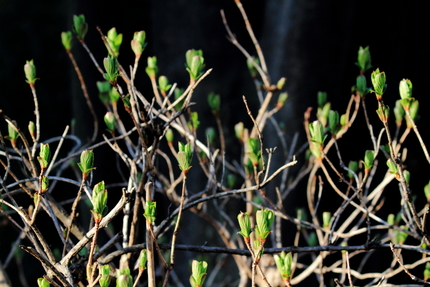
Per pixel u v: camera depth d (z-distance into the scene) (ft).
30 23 19.65
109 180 10.78
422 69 15.81
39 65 19.30
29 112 18.83
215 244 11.34
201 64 6.07
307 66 10.21
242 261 6.88
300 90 10.28
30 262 15.84
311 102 10.33
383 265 10.95
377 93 5.91
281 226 9.98
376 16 9.82
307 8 10.06
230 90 11.50
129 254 6.24
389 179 6.42
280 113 10.43
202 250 6.13
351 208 9.64
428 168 13.94
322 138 6.11
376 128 9.31
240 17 11.53
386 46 9.85
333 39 10.16
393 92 9.63
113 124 6.24
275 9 10.87
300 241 10.03
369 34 9.91
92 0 10.96
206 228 11.36
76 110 11.15
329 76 10.23
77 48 10.96
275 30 10.76
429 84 15.83
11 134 6.21
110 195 10.82
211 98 6.77
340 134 6.48
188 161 5.87
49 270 5.93
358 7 9.90
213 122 11.41
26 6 19.74
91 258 5.84
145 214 5.88
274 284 6.79
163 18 11.70
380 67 9.86
